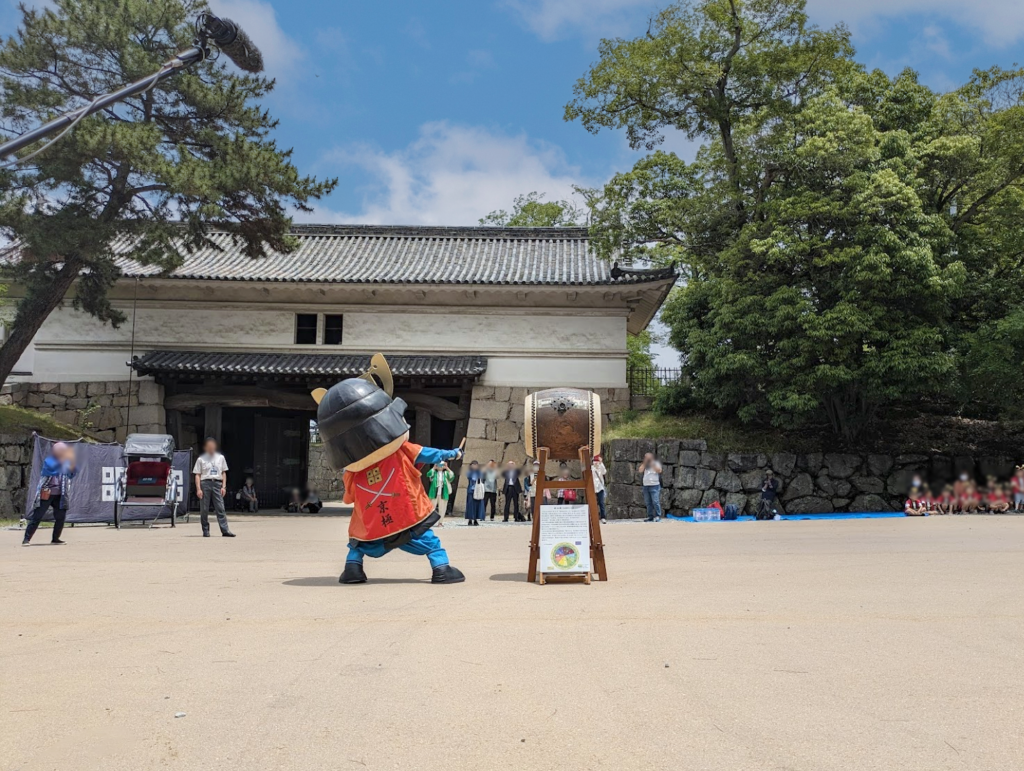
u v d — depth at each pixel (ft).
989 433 89.51
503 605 24.31
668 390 91.25
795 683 15.60
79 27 68.49
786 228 77.30
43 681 16.12
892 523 65.00
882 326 76.02
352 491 29.84
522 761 11.90
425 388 93.25
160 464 67.87
